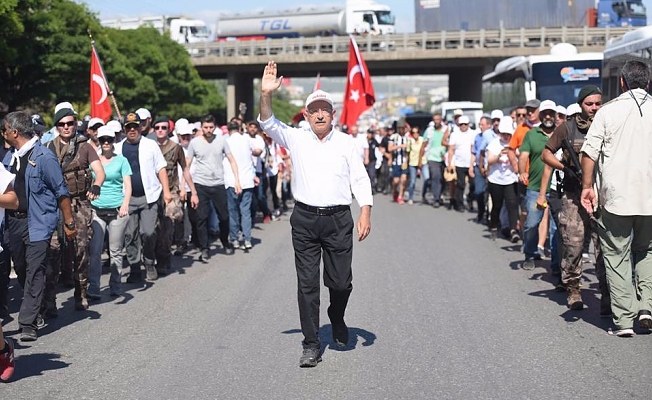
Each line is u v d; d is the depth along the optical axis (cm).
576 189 831
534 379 626
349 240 671
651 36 1484
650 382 616
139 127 1017
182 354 705
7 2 2639
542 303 898
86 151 873
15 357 702
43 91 3244
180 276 1088
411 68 5500
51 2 3170
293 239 670
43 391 611
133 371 658
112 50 3981
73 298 951
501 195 1394
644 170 716
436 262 1188
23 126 765
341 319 709
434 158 2062
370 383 621
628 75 729
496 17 4800
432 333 768
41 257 753
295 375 643
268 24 5966
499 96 3109
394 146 2244
